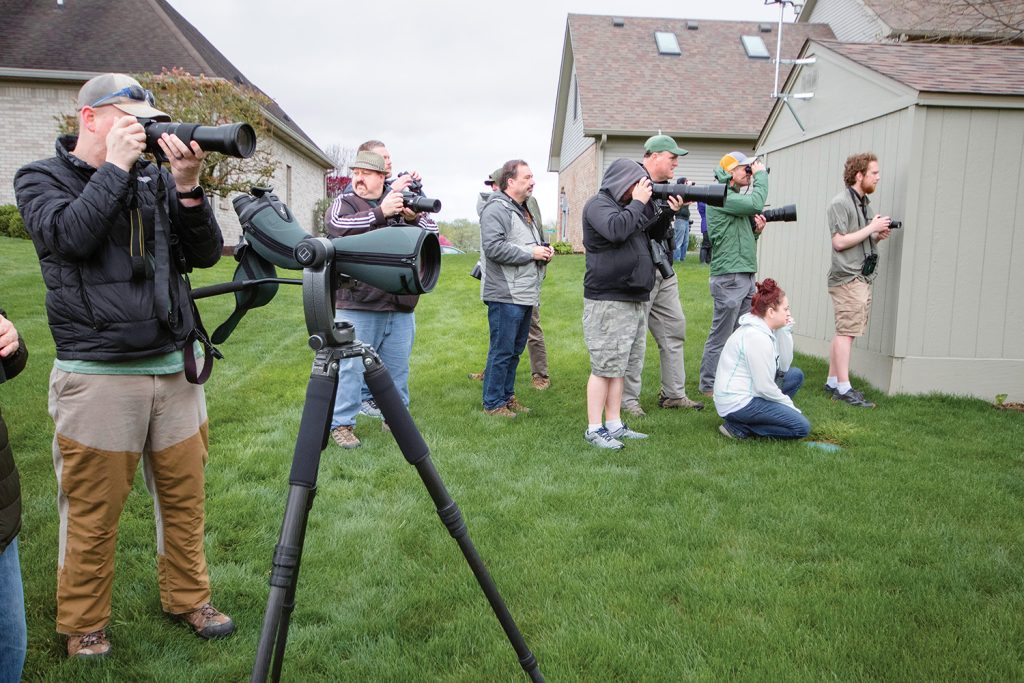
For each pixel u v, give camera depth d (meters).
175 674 2.27
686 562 2.98
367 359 1.74
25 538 3.14
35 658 2.30
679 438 4.66
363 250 1.72
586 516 3.46
